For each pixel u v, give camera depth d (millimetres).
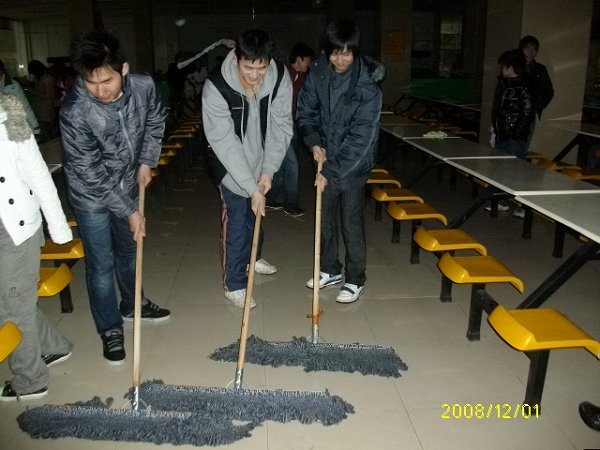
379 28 13875
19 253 2117
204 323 3092
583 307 3346
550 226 4941
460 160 3891
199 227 4930
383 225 4992
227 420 2141
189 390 2223
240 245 3201
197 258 4129
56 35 20469
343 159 3010
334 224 3365
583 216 2426
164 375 2576
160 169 6512
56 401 2395
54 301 3393
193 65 12414
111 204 2404
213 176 3080
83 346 2855
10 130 1975
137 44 16281
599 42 14375
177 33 20062
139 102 2402
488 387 2494
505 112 5145
